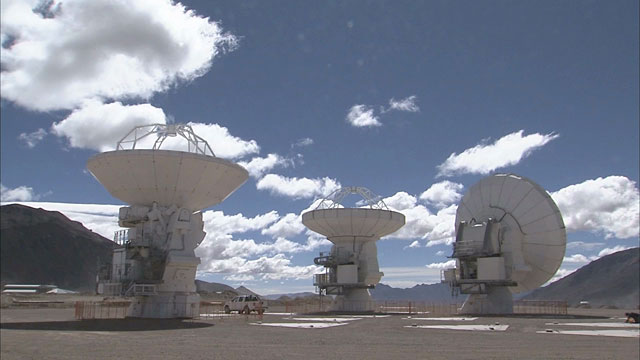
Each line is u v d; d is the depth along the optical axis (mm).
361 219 60531
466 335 28062
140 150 38906
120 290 39625
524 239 54094
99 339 24594
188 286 41156
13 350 20359
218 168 40688
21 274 184875
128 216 40062
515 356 19375
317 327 33500
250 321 39750
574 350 21297
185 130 42625
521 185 55156
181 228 39781
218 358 18250
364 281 60781
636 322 38531
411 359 18406
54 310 63625
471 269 54656
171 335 26859
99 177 40875
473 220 55844
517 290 57281
